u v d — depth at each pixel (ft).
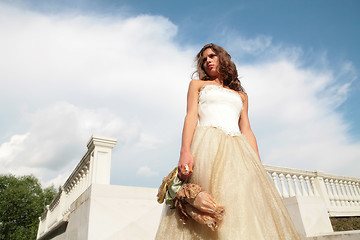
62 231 17.72
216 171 4.35
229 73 6.57
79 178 18.33
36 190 94.07
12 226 77.41
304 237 11.84
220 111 5.66
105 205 10.39
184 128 5.48
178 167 4.69
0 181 87.86
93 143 13.94
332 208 24.52
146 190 11.52
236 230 3.55
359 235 9.20
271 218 3.90
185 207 4.07
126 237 10.24
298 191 23.21
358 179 30.42
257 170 4.70
